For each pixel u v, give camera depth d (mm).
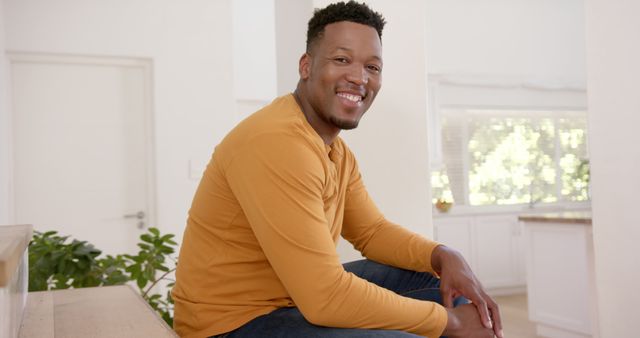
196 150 4520
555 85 6441
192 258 1241
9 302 840
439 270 1422
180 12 4508
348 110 1268
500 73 6266
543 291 4066
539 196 6531
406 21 2449
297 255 1075
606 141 2113
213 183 1206
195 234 1251
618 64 2051
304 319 1141
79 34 4258
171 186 4449
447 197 6090
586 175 6613
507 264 6020
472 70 6168
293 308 1217
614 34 2061
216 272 1200
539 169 6555
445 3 6086
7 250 733
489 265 5953
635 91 1986
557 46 6488
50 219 4258
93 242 4336
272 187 1093
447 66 6078
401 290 1497
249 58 5223
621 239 2064
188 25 4523
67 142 4305
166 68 4461
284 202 1087
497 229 6023
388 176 2383
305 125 1200
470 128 6344
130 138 4441
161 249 2207
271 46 5297
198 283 1219
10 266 699
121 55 4352
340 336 1085
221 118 4590
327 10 1282
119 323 1208
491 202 6367
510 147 6461
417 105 2449
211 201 1212
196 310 1202
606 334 2137
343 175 1386
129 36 4371
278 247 1084
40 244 2066
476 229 5953
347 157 1451
